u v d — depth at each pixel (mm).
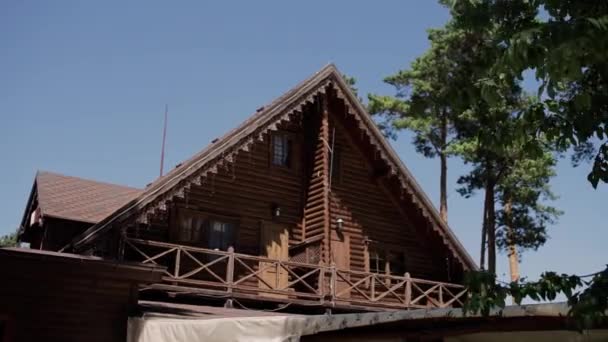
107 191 20328
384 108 29688
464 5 6504
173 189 15672
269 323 8898
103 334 11945
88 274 12055
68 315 11781
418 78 27031
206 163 16266
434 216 20109
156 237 16812
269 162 19250
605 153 6602
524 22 6148
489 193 28062
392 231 20922
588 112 6434
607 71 6035
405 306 18438
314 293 17484
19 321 11367
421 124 28438
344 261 19531
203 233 17562
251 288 16016
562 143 6695
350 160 20688
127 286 12445
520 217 29672
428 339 8516
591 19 5016
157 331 10961
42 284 11711
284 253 18734
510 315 6832
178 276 15234
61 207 17312
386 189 21141
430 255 21469
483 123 7004
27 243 20375
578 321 5180
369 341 8969
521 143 6840
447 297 20844
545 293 5539
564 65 5180
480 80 6430
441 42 25688
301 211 19438
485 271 5883
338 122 20516
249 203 18562
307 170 19828
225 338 9383
